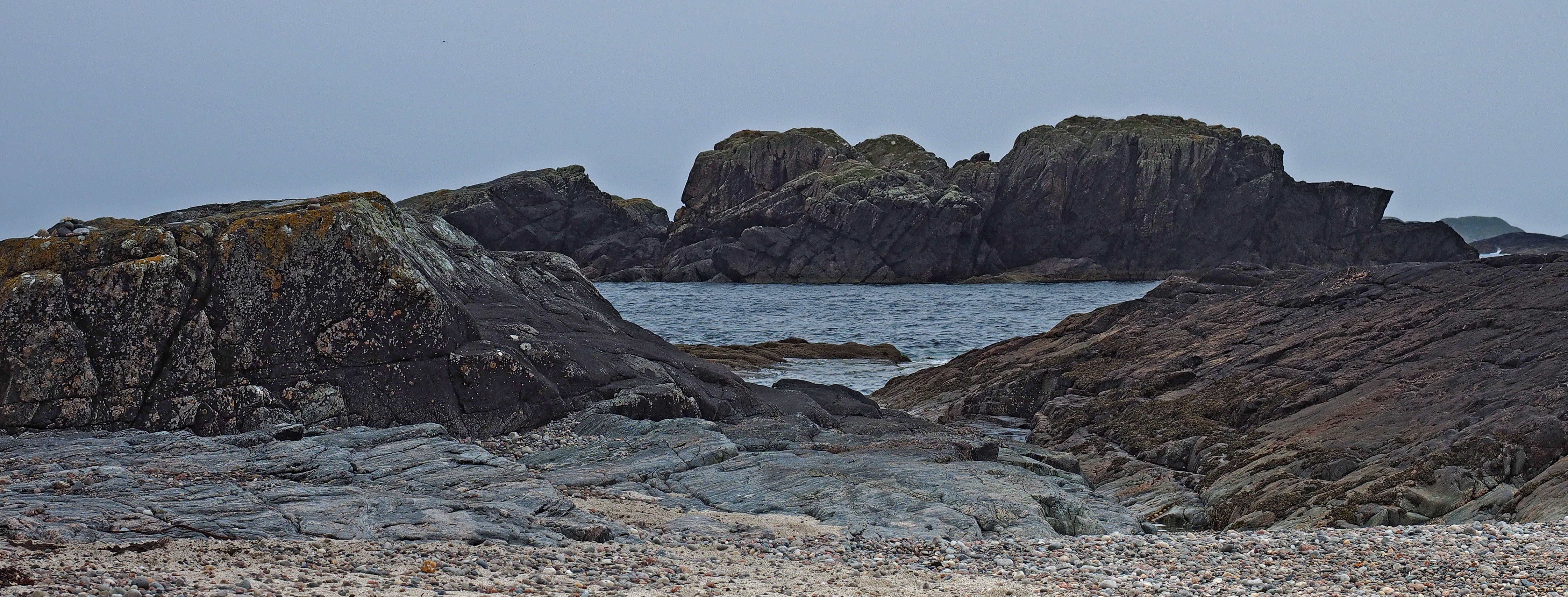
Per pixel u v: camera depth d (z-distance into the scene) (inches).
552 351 888.3
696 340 2874.0
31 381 753.6
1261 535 558.3
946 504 604.7
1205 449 930.7
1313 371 1068.5
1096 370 1321.4
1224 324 1374.3
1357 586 428.1
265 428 755.4
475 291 1003.9
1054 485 684.7
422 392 823.1
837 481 650.2
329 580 360.5
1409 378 965.2
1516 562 466.6
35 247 784.9
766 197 7096.5
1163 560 477.4
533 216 6958.7
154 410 774.5
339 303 814.5
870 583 412.8
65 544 399.5
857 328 3294.8
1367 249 6899.6
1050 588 408.8
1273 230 6865.2
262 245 807.7
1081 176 6909.5
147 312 779.4
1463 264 1304.1
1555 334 962.1
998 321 3595.0
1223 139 6919.3
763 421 888.9
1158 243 6840.6
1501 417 775.1
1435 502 695.1
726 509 612.4
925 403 1457.9
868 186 6771.7
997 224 7022.6
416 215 1078.4
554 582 379.2
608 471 681.6
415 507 503.5
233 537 439.5
